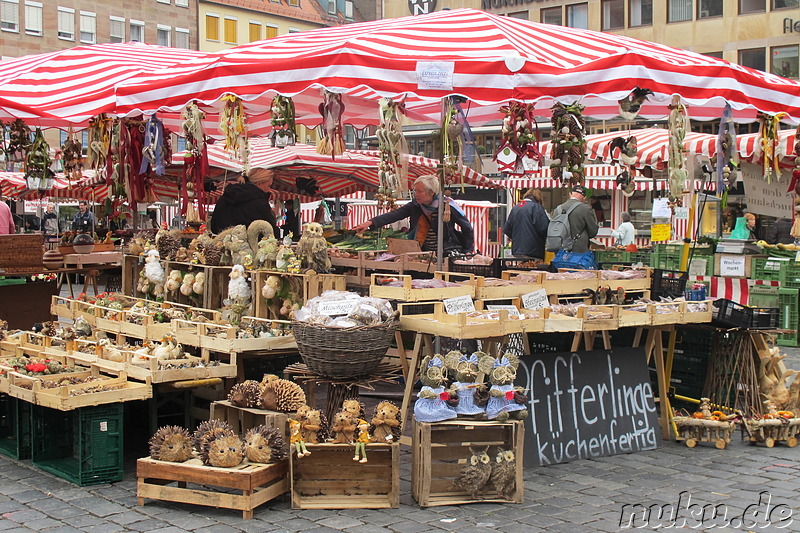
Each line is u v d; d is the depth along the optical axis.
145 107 7.77
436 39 7.05
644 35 36.50
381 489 5.76
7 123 10.14
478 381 5.82
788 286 13.01
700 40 35.28
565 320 6.61
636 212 22.91
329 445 5.59
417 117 11.29
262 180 9.93
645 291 8.03
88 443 6.03
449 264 8.54
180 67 8.89
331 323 6.18
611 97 6.59
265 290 7.70
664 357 8.19
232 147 7.79
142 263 9.53
